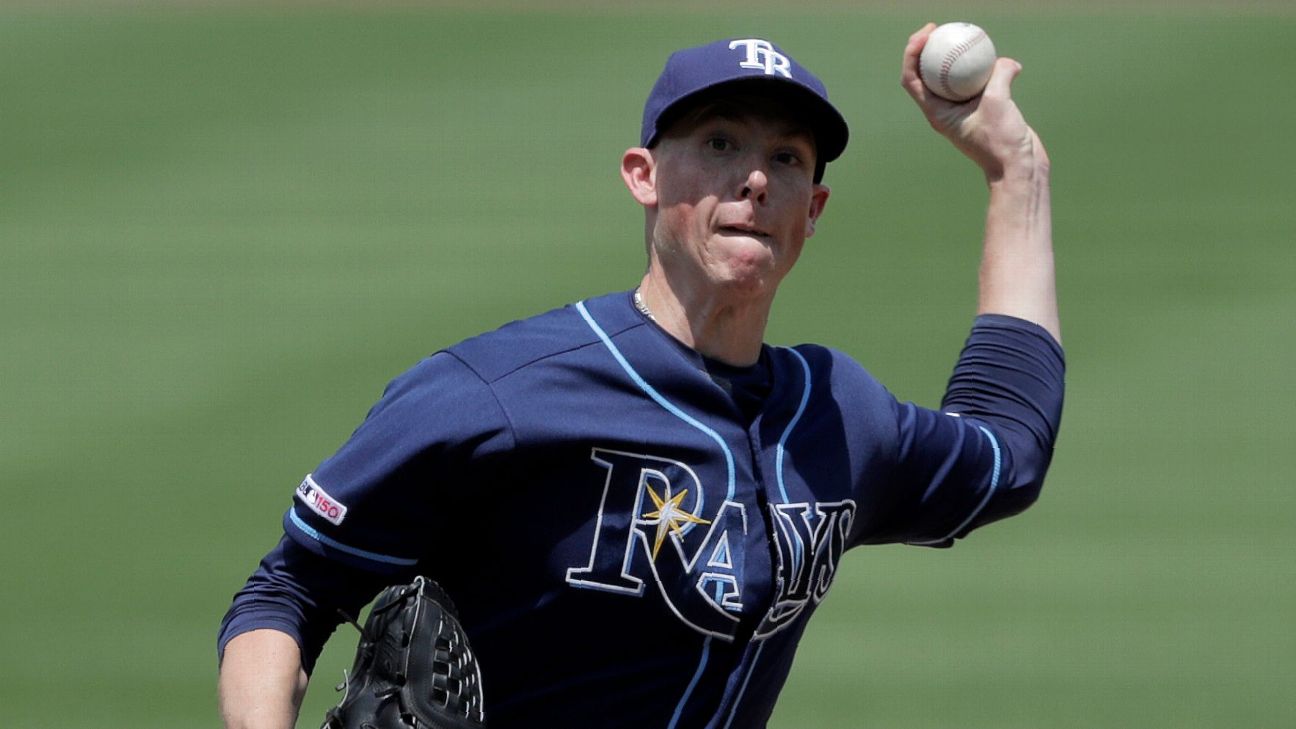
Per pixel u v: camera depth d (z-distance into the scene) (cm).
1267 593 3569
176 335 5094
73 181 6669
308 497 1105
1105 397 4656
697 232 1137
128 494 4003
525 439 1088
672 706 1138
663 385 1128
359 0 9512
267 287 5491
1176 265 5675
